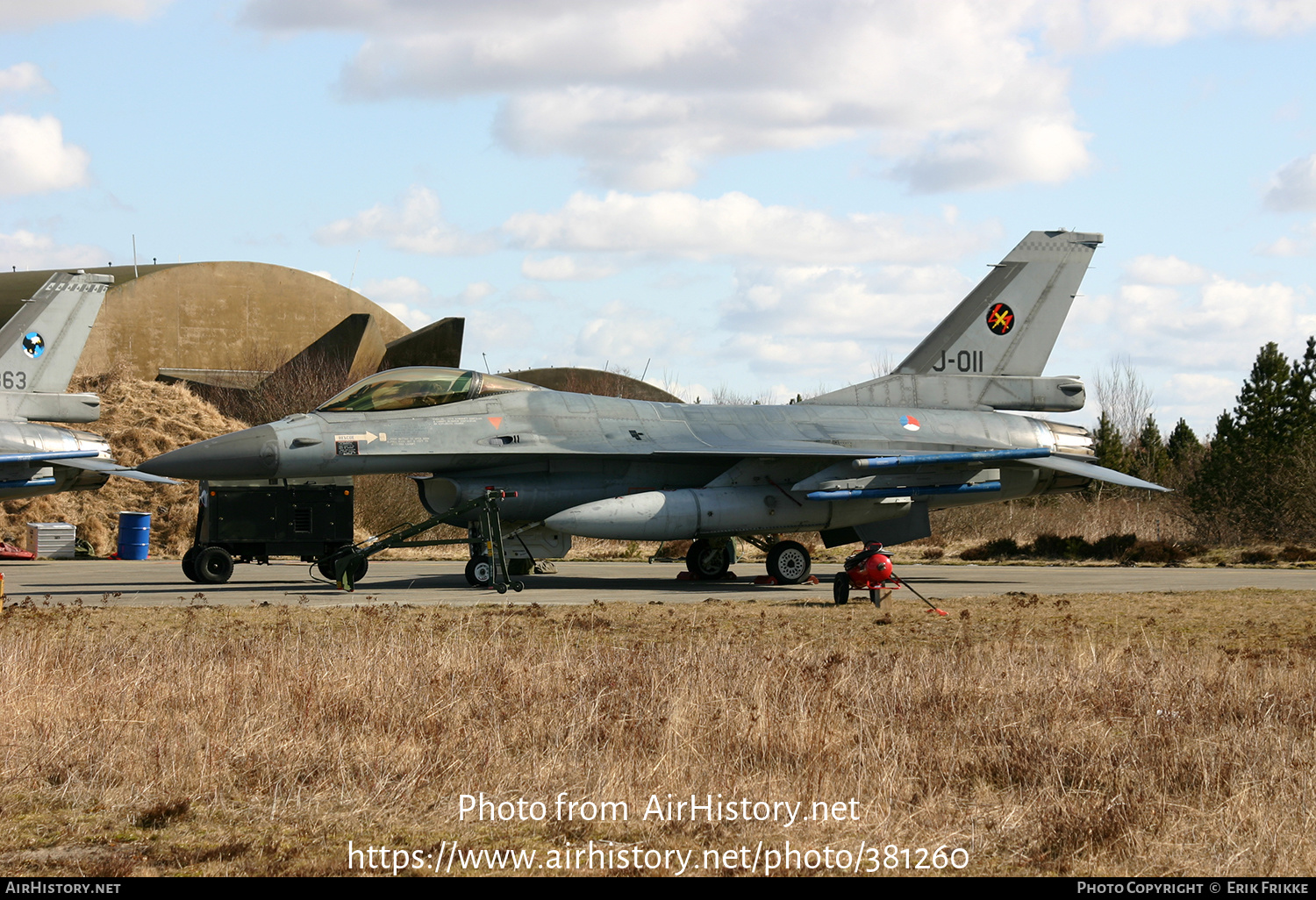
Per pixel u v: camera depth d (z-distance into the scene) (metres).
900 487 57.94
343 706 21.86
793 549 58.12
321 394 130.38
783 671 25.16
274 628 34.88
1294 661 29.25
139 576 64.00
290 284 166.12
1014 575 65.88
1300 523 97.44
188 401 123.38
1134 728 21.00
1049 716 21.73
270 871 14.46
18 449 72.44
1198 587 55.81
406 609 41.62
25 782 18.25
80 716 21.27
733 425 60.16
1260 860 14.77
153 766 18.52
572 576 64.69
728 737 19.72
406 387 55.06
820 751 18.97
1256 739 19.53
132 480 103.94
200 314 159.25
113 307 152.50
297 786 18.11
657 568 73.62
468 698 22.42
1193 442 199.00
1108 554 82.12
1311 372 131.38
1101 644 32.34
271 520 58.25
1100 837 15.49
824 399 64.06
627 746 19.39
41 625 35.50
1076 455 65.06
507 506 55.12
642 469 58.25
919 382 65.00
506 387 57.31
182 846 15.47
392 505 96.56
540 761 19.03
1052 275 66.31
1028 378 66.25
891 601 43.34
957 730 20.91
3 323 143.75
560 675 24.98
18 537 94.38
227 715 21.19
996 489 60.75
